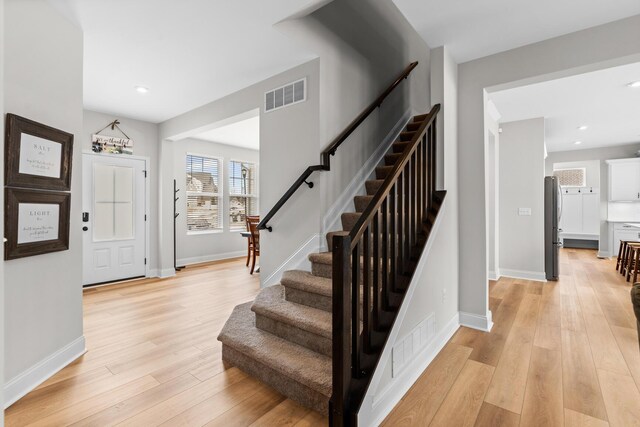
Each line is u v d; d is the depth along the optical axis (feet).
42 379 6.90
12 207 6.25
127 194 16.12
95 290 14.24
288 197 9.66
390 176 6.57
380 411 5.73
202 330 9.75
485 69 10.21
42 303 7.02
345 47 10.49
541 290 14.80
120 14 7.54
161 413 5.91
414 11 7.98
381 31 12.21
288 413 5.95
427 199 8.75
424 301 7.75
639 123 18.06
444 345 8.96
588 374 7.34
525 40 9.23
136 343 8.82
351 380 5.27
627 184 23.79
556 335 9.63
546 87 12.94
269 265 11.10
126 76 11.18
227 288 14.66
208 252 22.22
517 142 17.40
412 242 7.69
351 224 9.82
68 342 7.75
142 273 16.72
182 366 7.60
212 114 13.75
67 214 7.63
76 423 5.63
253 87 11.89
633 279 16.38
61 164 7.43
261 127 11.48
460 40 9.27
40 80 6.90
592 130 19.81
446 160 9.57
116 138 15.62
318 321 6.84
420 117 13.52
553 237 16.65
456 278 10.39
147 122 16.79
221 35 8.56
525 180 17.16
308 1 7.15
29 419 5.73
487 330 10.05
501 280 16.81
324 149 9.68
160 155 17.06
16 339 6.38
